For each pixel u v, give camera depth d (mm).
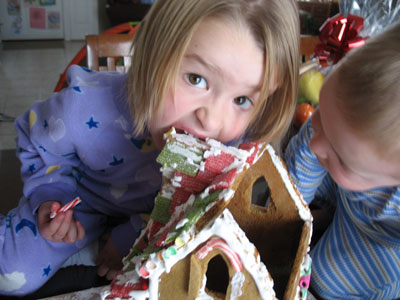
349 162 463
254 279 419
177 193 461
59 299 555
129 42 1038
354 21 1074
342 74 449
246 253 407
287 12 543
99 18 4629
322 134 512
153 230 476
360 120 417
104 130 713
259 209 510
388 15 1209
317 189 942
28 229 705
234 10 502
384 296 750
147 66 579
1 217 773
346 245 802
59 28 4496
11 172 1301
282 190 476
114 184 809
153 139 673
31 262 689
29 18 4355
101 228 844
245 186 498
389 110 395
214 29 500
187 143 450
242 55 505
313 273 812
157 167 766
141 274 412
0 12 4223
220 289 525
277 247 521
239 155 429
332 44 1099
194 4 508
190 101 549
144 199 828
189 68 526
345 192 778
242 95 553
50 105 723
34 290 711
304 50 1254
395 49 409
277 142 686
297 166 803
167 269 399
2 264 680
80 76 769
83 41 4520
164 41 533
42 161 759
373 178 470
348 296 779
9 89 2520
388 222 738
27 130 764
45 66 3221
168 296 435
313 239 949
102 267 754
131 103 661
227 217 405
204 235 390
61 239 677
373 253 772
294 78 589
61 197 740
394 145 408
